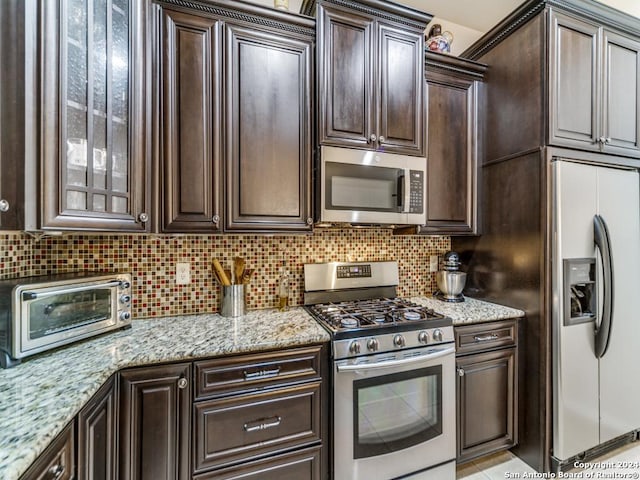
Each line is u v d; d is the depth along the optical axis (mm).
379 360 1411
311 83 1601
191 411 1191
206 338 1321
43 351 1094
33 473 664
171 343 1260
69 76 1036
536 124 1715
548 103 1674
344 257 2068
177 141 1396
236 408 1244
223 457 1225
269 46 1531
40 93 950
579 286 1752
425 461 1514
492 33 1963
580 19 1757
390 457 1437
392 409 1450
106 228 1158
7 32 913
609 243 1756
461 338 1652
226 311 1660
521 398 1788
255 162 1508
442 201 1960
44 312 1095
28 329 1043
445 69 1959
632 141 1925
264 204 1524
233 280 1704
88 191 1096
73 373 976
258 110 1511
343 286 1980
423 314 1638
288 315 1696
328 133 1582
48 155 966
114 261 1597
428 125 1919
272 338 1328
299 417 1332
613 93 1855
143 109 1301
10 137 913
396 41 1727
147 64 1321
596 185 1742
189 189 1411
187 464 1186
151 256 1658
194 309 1731
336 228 1964
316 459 1354
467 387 1664
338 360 1363
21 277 1277
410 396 1488
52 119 975
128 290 1421
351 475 1369
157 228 1364
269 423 1285
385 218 1685
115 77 1203
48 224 971
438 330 1548
